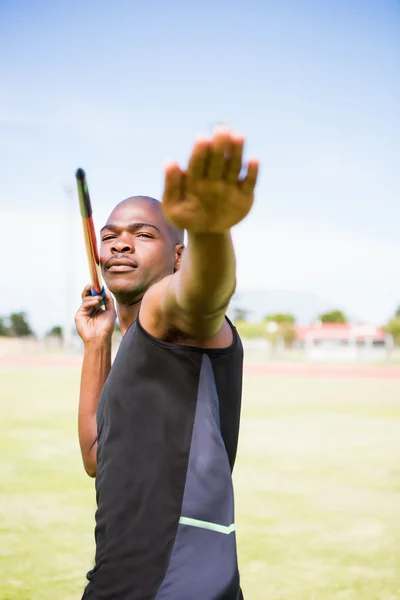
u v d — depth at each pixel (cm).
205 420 122
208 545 118
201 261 105
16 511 421
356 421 941
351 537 371
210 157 93
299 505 443
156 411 123
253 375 2216
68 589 288
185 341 125
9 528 382
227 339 131
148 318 125
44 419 911
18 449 657
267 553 341
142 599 118
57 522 396
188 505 120
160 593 117
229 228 100
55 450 652
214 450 121
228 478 121
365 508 437
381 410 1101
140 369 124
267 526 392
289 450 675
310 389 1580
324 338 5453
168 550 119
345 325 5650
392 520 407
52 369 2372
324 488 496
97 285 166
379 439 757
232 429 133
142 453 122
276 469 571
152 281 142
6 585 291
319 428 859
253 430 839
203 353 124
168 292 117
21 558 329
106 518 124
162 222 146
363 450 676
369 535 374
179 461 121
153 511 120
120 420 125
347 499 461
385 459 623
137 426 123
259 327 5225
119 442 125
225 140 91
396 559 331
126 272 141
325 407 1147
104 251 146
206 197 96
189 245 105
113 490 124
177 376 123
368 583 297
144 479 121
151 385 124
